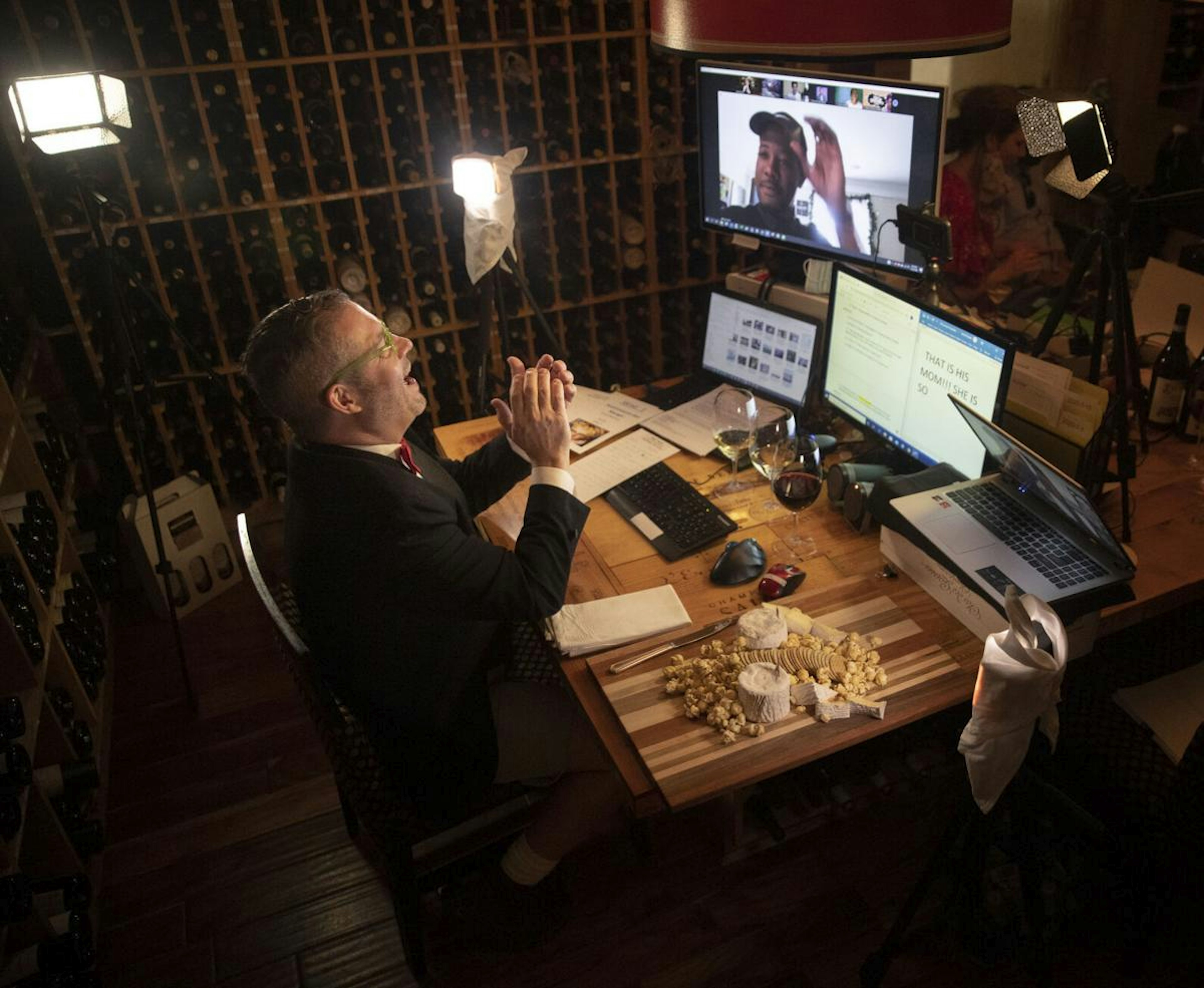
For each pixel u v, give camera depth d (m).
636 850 2.24
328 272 3.33
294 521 1.70
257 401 3.38
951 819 1.76
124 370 2.67
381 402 1.64
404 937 1.93
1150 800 1.70
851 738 1.53
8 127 2.70
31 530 2.43
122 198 2.98
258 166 3.03
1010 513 1.83
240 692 2.87
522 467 2.04
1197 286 2.32
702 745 1.53
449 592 1.63
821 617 1.78
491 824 1.88
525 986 2.00
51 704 2.33
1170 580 1.78
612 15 3.25
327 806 2.47
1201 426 2.16
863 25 1.27
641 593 1.88
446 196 3.34
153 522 2.70
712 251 3.65
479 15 3.11
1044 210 2.90
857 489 2.01
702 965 2.00
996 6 1.30
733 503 2.16
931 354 1.95
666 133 3.40
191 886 2.29
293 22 2.99
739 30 1.32
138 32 2.79
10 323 2.80
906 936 1.99
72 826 2.21
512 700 1.91
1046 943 1.83
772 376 2.50
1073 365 2.28
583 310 3.73
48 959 1.79
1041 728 1.56
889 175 2.28
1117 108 2.99
